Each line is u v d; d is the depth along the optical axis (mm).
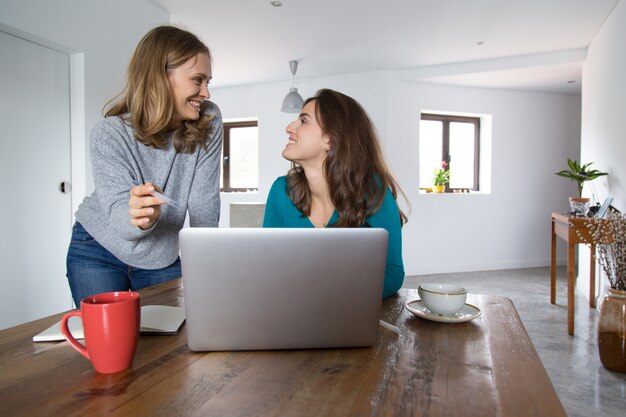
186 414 466
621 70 2936
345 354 647
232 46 4020
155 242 1275
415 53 4211
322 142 1164
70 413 466
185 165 1325
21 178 2369
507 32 3645
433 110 4969
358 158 1155
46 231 2516
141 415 463
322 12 3266
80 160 2645
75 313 583
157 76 1148
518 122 5250
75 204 2668
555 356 2367
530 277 4719
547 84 4930
